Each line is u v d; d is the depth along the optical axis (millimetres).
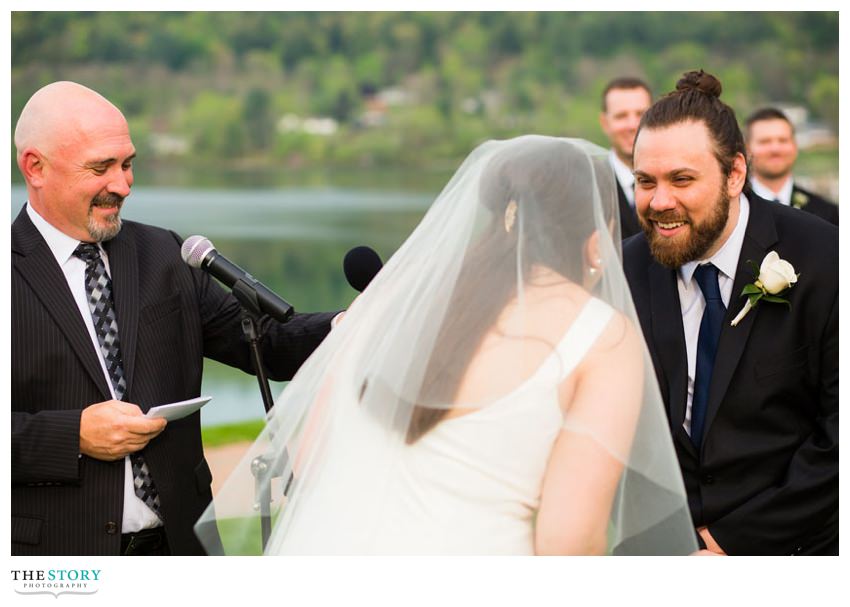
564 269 2115
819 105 27375
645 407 2158
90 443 2480
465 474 2021
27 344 2549
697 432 2646
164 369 2691
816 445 2580
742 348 2600
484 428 2018
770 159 5969
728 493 2617
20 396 2549
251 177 28781
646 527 2213
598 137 29500
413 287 2164
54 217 2611
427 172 29922
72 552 2547
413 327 2107
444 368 2057
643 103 4898
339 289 18391
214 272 2633
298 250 20344
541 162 2145
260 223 22766
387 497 2074
